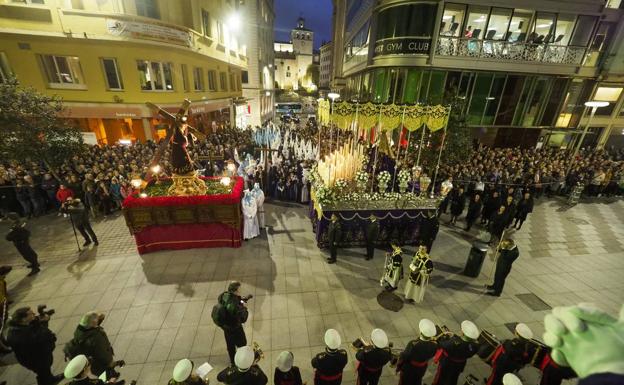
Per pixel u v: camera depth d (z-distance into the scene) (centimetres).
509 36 1770
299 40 9856
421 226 1005
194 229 938
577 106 2052
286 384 418
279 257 934
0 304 625
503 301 777
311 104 6894
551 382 469
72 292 753
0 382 546
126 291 762
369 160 1382
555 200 1520
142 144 1652
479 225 1205
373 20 1908
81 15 1360
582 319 114
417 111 923
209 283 803
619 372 87
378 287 811
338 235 871
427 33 1675
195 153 1430
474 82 1831
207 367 438
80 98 1561
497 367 502
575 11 1741
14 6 1295
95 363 486
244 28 3219
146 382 544
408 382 492
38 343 491
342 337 651
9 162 1080
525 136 2089
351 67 2725
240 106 3117
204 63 2181
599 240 1120
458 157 1266
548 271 916
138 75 1619
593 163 1645
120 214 1169
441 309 740
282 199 1391
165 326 661
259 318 692
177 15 1686
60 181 1140
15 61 1437
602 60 1886
